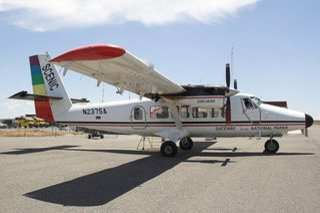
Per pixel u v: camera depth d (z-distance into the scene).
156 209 4.98
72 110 14.70
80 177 7.71
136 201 5.47
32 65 15.30
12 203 5.41
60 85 14.87
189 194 5.88
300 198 5.44
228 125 12.52
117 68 8.38
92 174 8.11
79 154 12.85
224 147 15.73
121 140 23.33
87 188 6.52
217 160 10.47
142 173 8.19
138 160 10.83
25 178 7.61
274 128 12.22
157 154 12.80
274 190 6.03
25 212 4.90
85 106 14.60
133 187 6.56
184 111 12.91
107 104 14.31
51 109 14.95
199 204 5.21
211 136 13.02
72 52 6.97
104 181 7.21
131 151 14.16
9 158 11.48
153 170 8.63
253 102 12.44
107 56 7.10
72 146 17.03
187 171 8.37
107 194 6.00
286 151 12.94
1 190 6.37
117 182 7.08
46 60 15.09
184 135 12.80
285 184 6.52
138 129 13.62
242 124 12.40
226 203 5.23
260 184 6.57
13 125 68.31
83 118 14.51
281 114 12.21
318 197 5.50
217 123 12.62
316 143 17.36
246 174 7.71
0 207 5.17
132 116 13.67
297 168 8.45
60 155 12.47
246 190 6.07
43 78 15.12
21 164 9.93
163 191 6.16
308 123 12.06
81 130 41.06
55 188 6.53
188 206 5.11
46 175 8.00
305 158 10.50
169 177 7.58
